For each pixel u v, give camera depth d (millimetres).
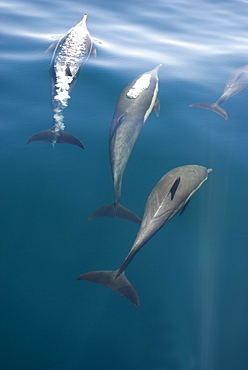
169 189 7176
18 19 14805
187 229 7531
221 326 6137
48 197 7719
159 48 13648
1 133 8961
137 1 17922
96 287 6473
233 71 11758
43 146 8727
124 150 8398
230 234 7504
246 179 8500
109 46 13359
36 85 10734
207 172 8305
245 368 5641
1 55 12125
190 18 16531
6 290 6258
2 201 7551
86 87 10742
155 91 10227
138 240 6652
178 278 6703
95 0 17516
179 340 5887
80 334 5844
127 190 8078
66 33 13172
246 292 6637
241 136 9625
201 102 10680
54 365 5453
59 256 6809
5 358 5473
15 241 6965
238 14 17375
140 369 5504
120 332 5926
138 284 6570
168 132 9500
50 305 6145
